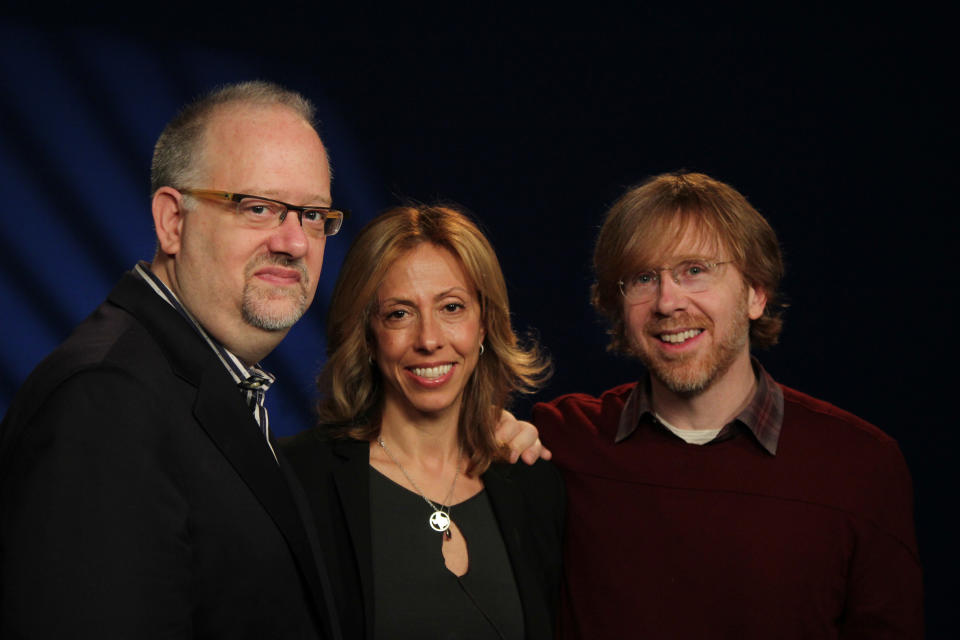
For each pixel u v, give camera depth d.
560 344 4.27
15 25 3.70
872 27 4.29
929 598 4.22
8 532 1.18
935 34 4.26
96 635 1.16
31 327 3.72
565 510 2.06
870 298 4.29
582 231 4.29
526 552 1.95
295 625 1.42
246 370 1.55
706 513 1.89
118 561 1.19
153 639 1.21
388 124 4.15
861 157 4.29
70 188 3.76
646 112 4.30
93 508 1.19
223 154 1.46
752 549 1.84
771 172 4.29
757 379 2.06
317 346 4.09
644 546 1.92
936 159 4.27
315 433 2.02
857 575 1.83
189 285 1.48
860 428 1.93
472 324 1.98
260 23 3.99
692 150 4.30
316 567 1.50
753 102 4.30
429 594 1.83
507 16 4.25
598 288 2.12
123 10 3.82
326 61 4.08
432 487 1.98
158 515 1.25
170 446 1.32
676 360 1.94
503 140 4.25
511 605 1.88
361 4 4.12
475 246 1.97
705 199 1.96
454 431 2.05
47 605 1.15
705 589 1.85
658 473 1.96
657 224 1.95
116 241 3.81
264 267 1.47
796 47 4.29
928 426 4.27
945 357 4.27
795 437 1.92
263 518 1.40
